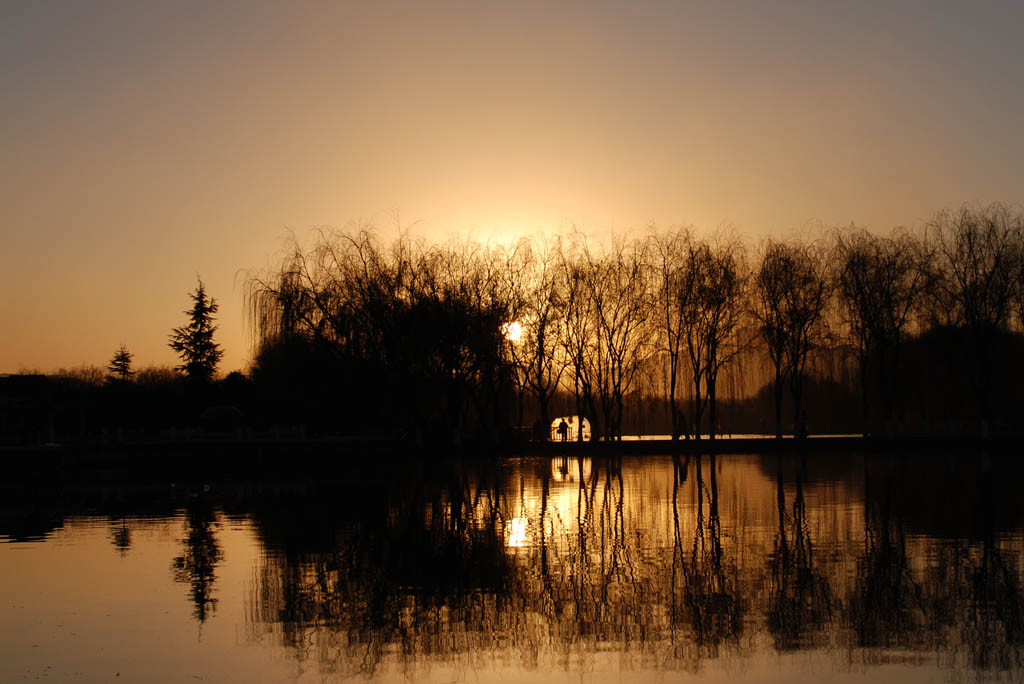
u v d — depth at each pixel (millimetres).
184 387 85688
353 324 55469
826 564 20969
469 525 28641
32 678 13836
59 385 74125
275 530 28078
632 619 16656
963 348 60875
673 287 63031
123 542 26188
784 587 18750
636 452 59656
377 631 16203
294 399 61750
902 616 16438
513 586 19547
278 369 59625
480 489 39812
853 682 13141
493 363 58531
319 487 42281
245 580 20422
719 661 14203
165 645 15453
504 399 67750
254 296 55844
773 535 25125
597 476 45000
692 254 62812
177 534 27578
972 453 56000
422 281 57844
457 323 57219
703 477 43031
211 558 23219
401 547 24625
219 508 34500
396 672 14047
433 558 22922
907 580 19172
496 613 17312
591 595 18578
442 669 14156
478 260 61188
